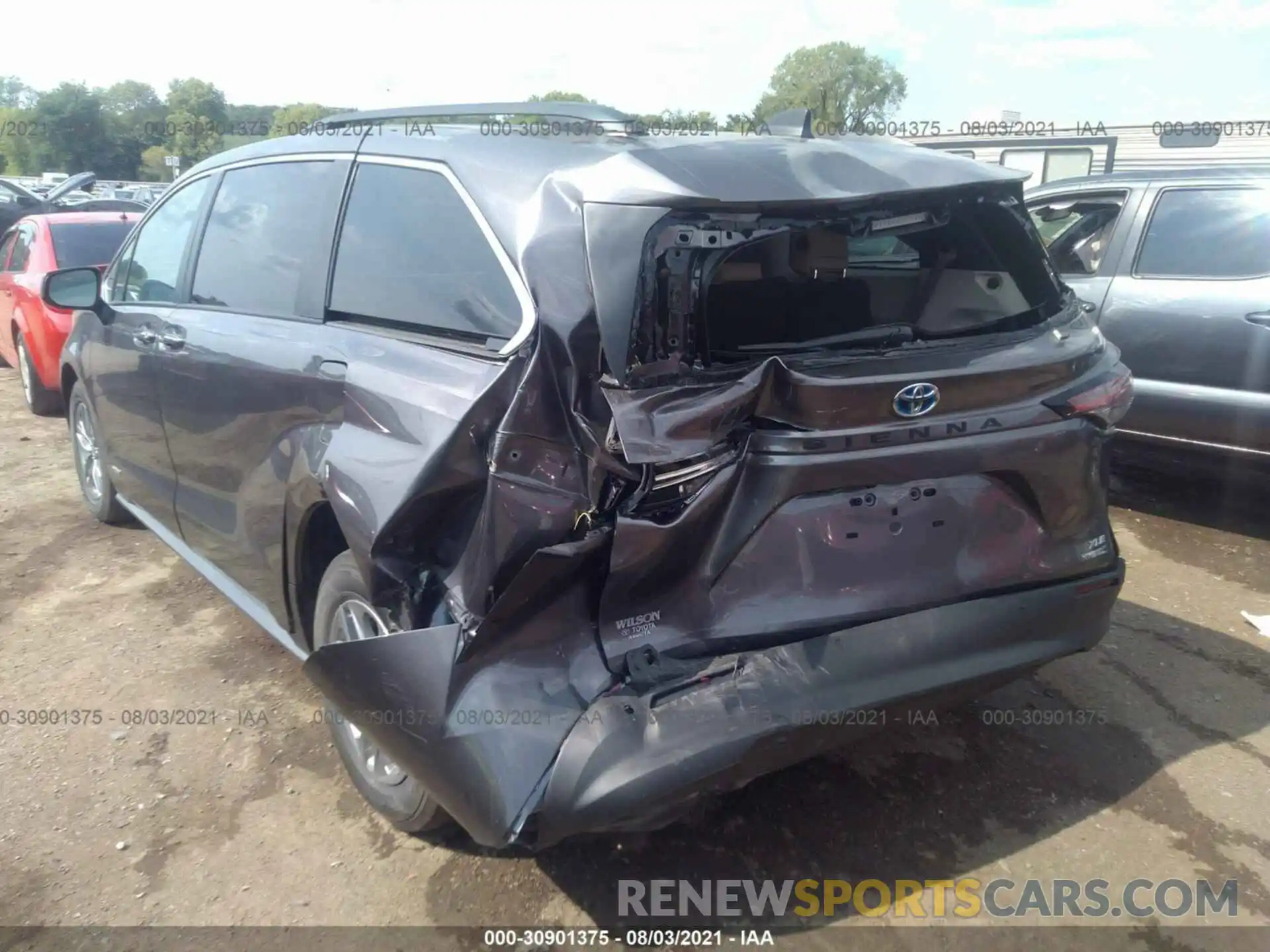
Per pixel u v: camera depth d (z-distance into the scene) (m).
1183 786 3.13
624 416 2.13
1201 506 5.80
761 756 2.27
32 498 5.79
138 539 5.14
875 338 2.53
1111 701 3.63
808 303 2.52
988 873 2.76
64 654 3.93
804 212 2.35
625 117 2.86
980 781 3.15
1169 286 5.44
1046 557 2.74
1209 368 5.29
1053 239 6.24
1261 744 3.37
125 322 4.27
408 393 2.50
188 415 3.68
